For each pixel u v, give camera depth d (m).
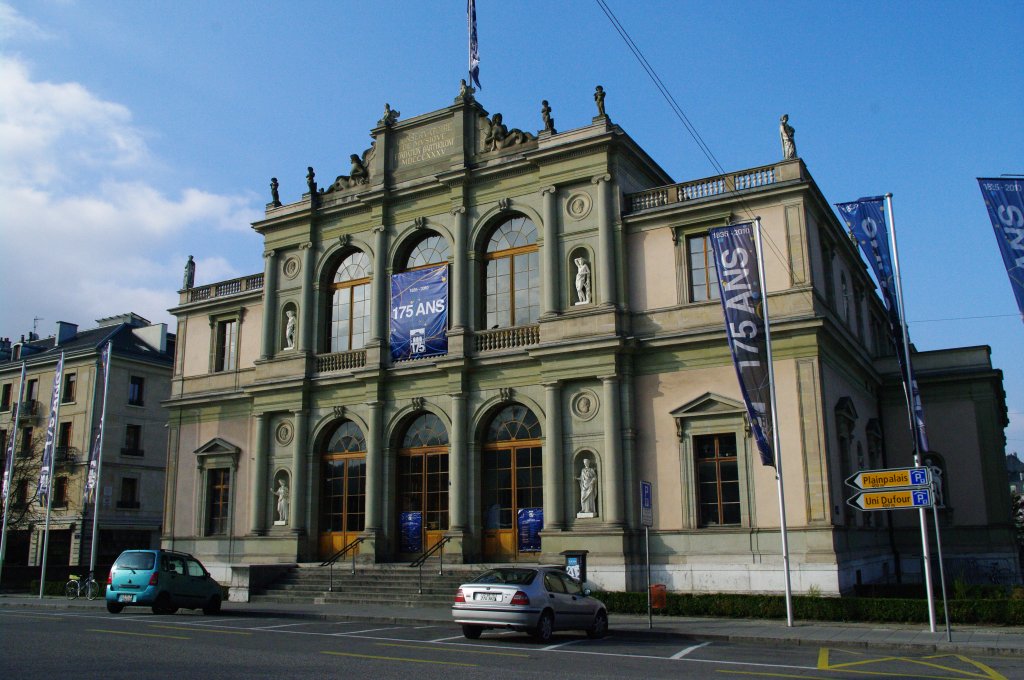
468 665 14.47
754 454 28.47
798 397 28.05
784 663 15.76
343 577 32.62
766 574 27.44
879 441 37.00
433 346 34.69
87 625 21.17
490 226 35.16
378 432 35.38
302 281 39.03
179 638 18.23
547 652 16.97
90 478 36.69
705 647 18.53
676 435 29.73
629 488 29.95
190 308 43.44
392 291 36.28
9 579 41.22
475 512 32.78
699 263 30.92
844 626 22.20
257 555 37.19
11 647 16.14
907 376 24.67
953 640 18.95
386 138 38.03
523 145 34.47
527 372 32.62
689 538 28.92
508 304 34.28
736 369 24.69
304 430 37.34
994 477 36.03
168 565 25.75
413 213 36.75
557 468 30.97
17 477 55.75
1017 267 21.62
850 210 25.62
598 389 30.98
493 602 18.91
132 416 60.88
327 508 36.91
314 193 39.44
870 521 32.88
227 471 40.59
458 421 33.34
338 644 17.64
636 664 15.16
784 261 29.16
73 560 56.06
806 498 27.34
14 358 67.00
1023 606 21.70
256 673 13.10
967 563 35.66
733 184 30.78
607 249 31.50
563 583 20.23
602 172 32.16
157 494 61.66
